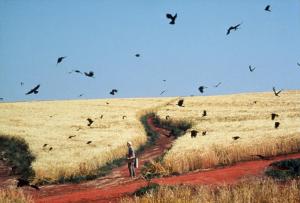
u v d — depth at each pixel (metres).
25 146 39.84
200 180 21.25
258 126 44.78
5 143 43.19
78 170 28.22
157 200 13.52
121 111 77.81
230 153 28.52
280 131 36.50
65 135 45.28
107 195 19.41
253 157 28.64
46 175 27.09
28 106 91.25
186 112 70.81
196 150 29.08
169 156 27.97
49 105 94.62
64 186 25.91
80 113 74.31
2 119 63.84
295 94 102.00
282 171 20.59
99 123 58.25
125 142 39.72
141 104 95.25
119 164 34.09
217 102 89.81
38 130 49.59
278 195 13.35
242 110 70.12
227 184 17.53
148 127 61.69
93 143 39.00
